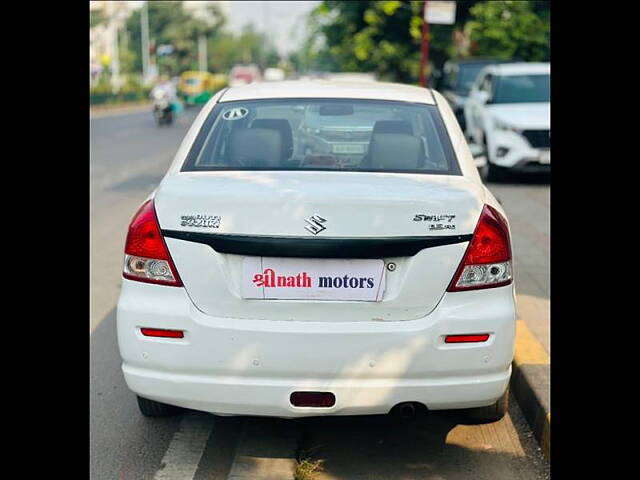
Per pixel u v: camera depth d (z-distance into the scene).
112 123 29.98
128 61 63.84
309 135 4.32
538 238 8.62
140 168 15.62
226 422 4.45
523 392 4.59
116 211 10.80
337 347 3.46
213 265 3.52
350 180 3.75
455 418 4.48
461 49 23.91
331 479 3.86
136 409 4.62
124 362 3.69
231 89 4.82
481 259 3.55
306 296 3.50
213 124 4.39
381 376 3.49
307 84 4.86
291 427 4.39
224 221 3.51
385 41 24.53
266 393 3.51
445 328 3.50
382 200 3.50
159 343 3.56
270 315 3.52
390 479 3.87
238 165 4.13
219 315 3.54
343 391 3.49
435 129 4.37
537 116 12.68
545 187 12.52
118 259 8.13
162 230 3.58
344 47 26.02
